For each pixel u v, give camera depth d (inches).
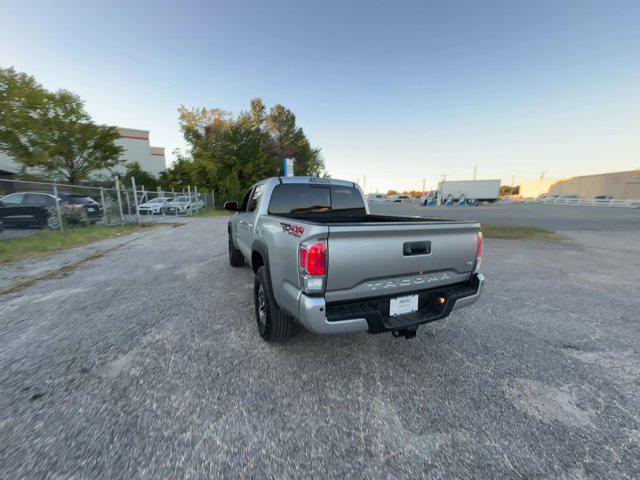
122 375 94.7
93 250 310.3
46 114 840.3
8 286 187.3
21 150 824.9
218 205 1248.8
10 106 781.3
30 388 87.3
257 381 93.0
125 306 154.3
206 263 253.9
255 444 68.9
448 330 132.3
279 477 60.6
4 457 63.3
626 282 211.3
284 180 154.6
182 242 368.2
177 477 59.8
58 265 243.1
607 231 512.4
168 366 100.3
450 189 1934.1
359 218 175.8
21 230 401.4
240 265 241.1
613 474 62.2
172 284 192.9
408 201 2802.7
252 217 157.5
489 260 284.8
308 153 1817.2
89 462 62.7
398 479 60.6
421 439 71.4
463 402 85.0
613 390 91.3
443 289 106.7
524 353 113.0
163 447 67.2
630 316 149.9
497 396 87.9
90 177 1030.4
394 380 95.0
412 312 99.3
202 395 85.8
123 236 422.9
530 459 65.9
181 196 960.9
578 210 1198.9
